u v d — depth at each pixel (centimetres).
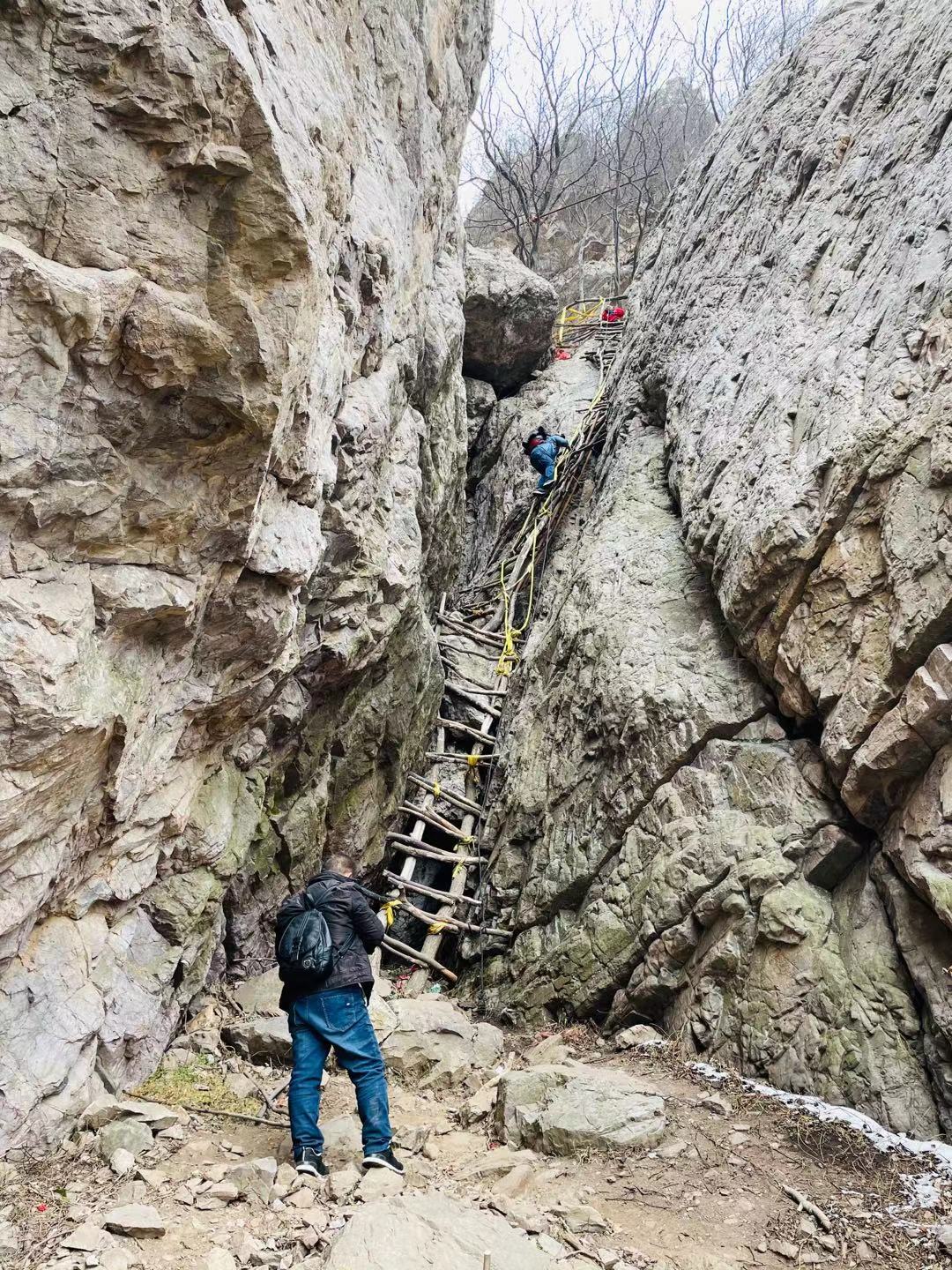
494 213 2278
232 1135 384
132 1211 291
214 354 319
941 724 436
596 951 604
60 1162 327
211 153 303
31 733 293
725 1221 341
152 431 326
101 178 289
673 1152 390
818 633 527
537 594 1065
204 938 489
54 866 338
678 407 859
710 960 519
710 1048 503
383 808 767
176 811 445
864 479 510
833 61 830
